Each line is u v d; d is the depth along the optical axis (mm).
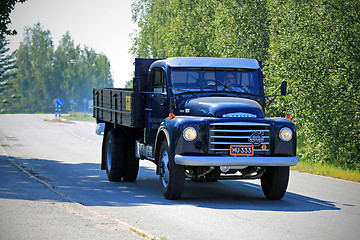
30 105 189500
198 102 13086
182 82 13883
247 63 14359
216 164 12133
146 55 67938
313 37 23094
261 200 13242
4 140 39281
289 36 24281
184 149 12305
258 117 12641
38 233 8297
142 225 9758
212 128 12312
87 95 188750
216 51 34875
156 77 14633
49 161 24297
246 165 12312
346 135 22859
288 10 25219
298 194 14477
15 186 14438
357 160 23234
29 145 34781
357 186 16531
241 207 12008
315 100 22734
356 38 22453
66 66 188500
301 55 23266
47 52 189250
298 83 23250
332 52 22797
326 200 13375
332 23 22875
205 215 10852
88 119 89375
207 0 44375
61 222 9156
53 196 12469
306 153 23594
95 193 14062
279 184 13023
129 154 16797
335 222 10367
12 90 188875
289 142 12719
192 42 45094
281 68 23953
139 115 15172
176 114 13586
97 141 39562
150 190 14930
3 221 9156
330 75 23203
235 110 12508
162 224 9875
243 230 9414
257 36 31781
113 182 16906
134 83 14516
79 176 18562
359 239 8922
